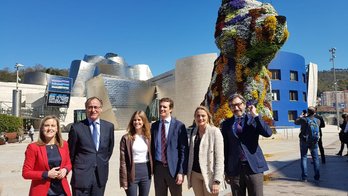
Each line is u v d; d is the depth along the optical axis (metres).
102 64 64.31
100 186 4.80
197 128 4.99
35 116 52.09
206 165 4.67
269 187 7.50
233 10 13.48
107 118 46.50
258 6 13.32
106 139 4.93
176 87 44.91
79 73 67.75
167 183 5.05
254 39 12.51
